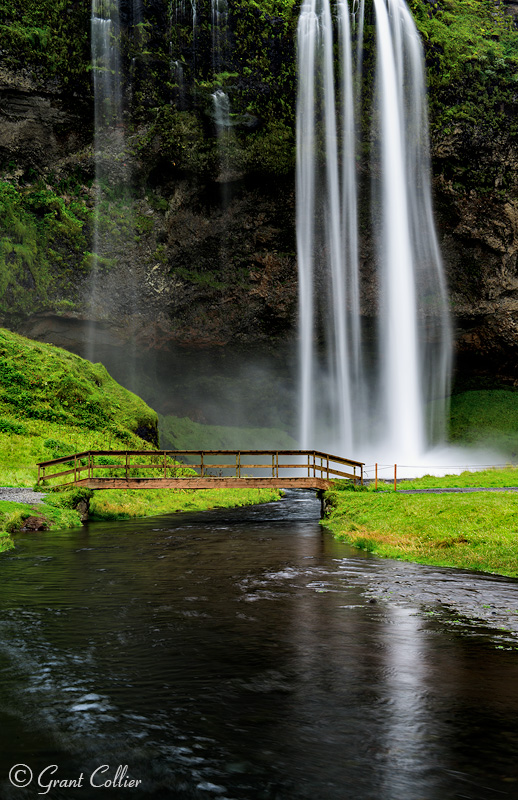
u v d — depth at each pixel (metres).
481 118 51.25
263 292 53.09
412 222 52.88
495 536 13.20
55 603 9.20
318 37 47.94
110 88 45.00
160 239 49.25
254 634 7.51
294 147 48.69
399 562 13.07
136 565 12.77
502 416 57.78
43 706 5.29
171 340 52.25
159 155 46.97
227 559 13.59
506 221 53.59
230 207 50.56
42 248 45.25
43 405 35.50
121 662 6.45
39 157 45.59
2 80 42.56
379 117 49.62
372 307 54.50
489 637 7.36
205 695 5.55
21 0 43.03
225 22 46.03
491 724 4.96
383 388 58.06
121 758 4.38
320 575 11.48
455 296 55.69
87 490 23.77
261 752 4.48
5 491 23.02
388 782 4.07
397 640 7.25
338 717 5.09
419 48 50.12
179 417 57.66
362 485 24.45
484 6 58.69
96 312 47.22
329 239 52.44
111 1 44.47
